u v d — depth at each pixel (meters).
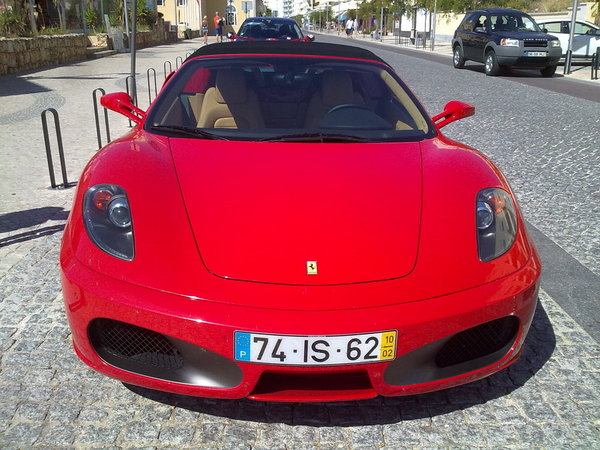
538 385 2.49
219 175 2.38
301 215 2.18
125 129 8.34
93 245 2.12
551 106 11.10
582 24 20.14
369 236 2.12
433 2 33.09
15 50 15.40
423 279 2.03
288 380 2.06
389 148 2.72
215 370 1.99
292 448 2.11
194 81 3.19
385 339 1.93
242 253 2.04
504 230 2.28
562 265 3.77
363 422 2.25
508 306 2.08
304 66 3.31
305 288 1.96
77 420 2.21
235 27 59.38
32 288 3.29
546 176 5.99
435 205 2.30
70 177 5.70
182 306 1.93
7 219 4.46
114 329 2.11
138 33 28.30
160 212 2.19
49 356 2.61
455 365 2.13
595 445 2.14
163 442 2.12
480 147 7.39
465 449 2.12
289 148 2.65
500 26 17.62
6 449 2.04
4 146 7.08
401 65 20.17
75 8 22.83
